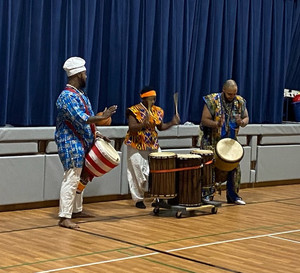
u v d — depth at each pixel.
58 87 7.51
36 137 6.88
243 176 8.93
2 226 6.01
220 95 7.40
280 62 9.77
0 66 6.97
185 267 4.73
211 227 6.24
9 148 6.71
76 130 6.10
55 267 4.61
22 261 4.76
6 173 6.65
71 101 5.99
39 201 6.97
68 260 4.82
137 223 6.33
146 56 8.24
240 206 7.54
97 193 7.42
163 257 5.00
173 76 8.49
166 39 8.38
